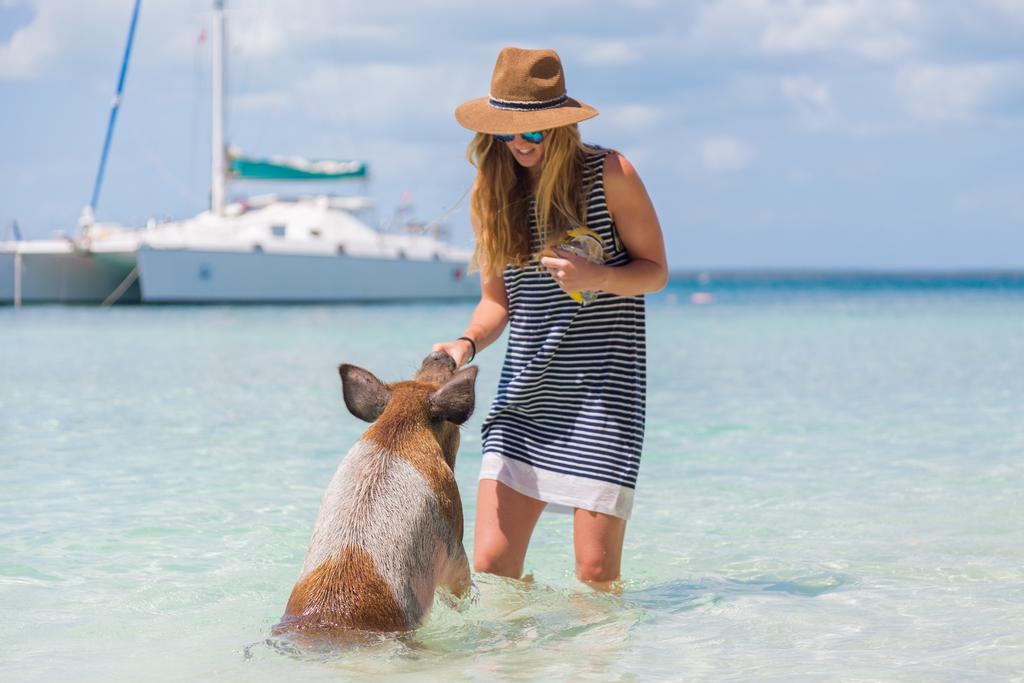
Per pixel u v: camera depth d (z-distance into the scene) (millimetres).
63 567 4699
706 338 22891
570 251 3873
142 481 6750
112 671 3271
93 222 32188
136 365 15297
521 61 3912
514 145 3975
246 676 3102
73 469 7176
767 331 25500
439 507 3533
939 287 90438
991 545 5152
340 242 33312
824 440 8578
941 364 15586
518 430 4273
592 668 3334
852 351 18547
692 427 9352
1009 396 11398
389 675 3131
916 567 4766
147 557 4879
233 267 31328
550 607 4070
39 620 3896
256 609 4055
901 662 3412
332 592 3271
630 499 4188
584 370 4160
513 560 4227
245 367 15062
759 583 4543
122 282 34625
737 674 3287
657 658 3459
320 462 7488
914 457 7727
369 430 3631
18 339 20656
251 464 7398
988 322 28594
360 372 3801
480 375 14797
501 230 4156
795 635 3752
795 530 5559
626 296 4062
